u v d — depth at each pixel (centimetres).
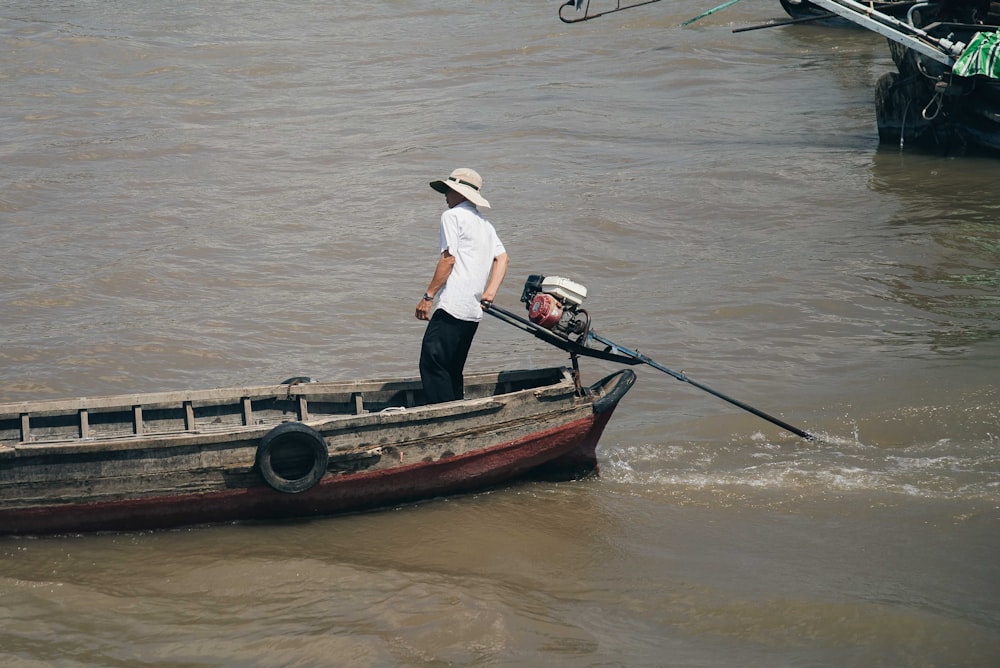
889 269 1803
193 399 1125
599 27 4106
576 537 1023
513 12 4419
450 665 803
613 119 2934
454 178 1101
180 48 3741
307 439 1027
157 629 858
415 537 1028
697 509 1077
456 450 1090
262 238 2041
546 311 1109
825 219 2095
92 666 806
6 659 815
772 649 822
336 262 1920
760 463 1182
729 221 2105
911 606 875
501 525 1052
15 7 4338
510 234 2034
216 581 935
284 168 2514
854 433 1248
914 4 2783
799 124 2881
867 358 1462
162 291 1772
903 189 2269
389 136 2789
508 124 2878
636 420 1323
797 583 921
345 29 4144
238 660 812
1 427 1081
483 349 1565
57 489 1002
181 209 2205
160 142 2708
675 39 3906
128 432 1111
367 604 891
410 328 1631
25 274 1834
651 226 2083
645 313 1659
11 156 2555
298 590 919
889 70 3512
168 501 1027
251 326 1631
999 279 1742
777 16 4241
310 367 1484
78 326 1620
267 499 1048
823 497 1091
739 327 1598
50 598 909
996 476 1120
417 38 4000
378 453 1058
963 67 2323
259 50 3753
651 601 901
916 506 1059
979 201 2162
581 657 814
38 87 3241
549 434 1123
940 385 1354
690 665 803
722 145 2669
